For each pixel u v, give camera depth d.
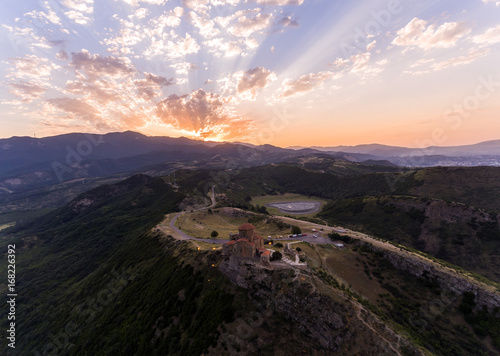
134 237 129.25
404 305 55.22
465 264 91.38
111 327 69.75
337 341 42.09
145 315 65.50
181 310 61.72
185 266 73.88
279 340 46.16
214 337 50.47
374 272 66.62
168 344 54.81
